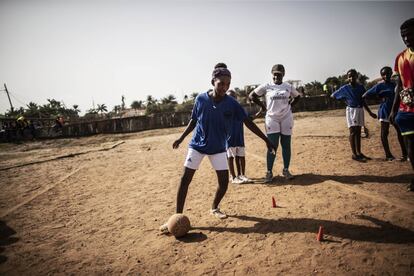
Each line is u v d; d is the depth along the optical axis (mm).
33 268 3102
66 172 8656
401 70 4051
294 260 2797
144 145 14695
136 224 4113
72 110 73250
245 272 2684
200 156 3766
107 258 3203
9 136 23828
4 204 5680
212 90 3693
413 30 3711
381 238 3033
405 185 4531
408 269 2488
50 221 4508
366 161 6316
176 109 52281
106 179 7227
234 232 3531
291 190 4891
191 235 3557
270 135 5391
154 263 3006
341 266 2623
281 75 5293
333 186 4805
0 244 3771
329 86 29531
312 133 11930
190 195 5238
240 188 5355
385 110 6020
